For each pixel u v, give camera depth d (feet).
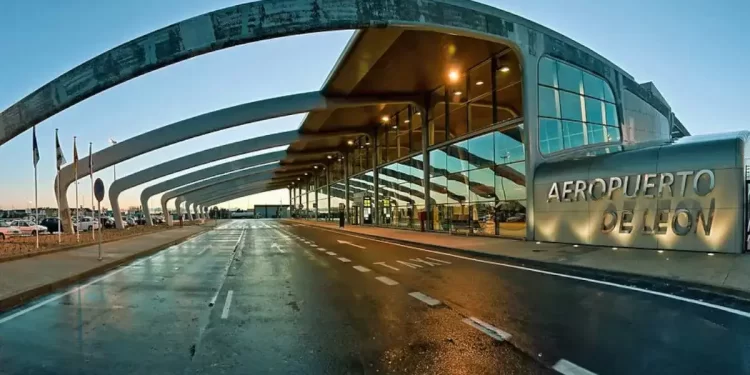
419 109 104.94
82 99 59.88
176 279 39.17
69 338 20.59
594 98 79.05
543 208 63.26
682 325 21.38
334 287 33.35
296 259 53.83
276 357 17.54
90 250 65.16
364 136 154.40
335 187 202.39
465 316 23.62
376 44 74.59
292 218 352.08
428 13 62.44
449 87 93.56
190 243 87.40
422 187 105.29
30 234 118.21
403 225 117.70
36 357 17.89
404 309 25.49
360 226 149.48
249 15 59.72
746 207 44.06
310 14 60.03
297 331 21.24
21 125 61.16
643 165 51.19
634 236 51.31
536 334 20.11
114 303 28.66
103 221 176.35
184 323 23.20
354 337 20.03
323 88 102.68
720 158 44.78
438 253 57.41
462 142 87.15
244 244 81.97
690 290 30.17
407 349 18.20
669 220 48.32
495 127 75.82
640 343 18.63
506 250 53.93
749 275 32.19
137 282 37.60
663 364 16.15
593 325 21.50
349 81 95.45
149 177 154.30
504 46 72.74
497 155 74.95
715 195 44.91
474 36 65.36
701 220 45.68
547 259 44.78
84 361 17.38
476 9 65.05
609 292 29.76
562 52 73.00
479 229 79.97
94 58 59.31
